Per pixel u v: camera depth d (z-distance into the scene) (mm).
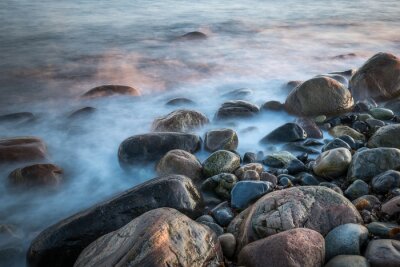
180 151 5000
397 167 4461
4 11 18219
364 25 15469
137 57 11172
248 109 6602
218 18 16719
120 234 3125
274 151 5496
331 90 6348
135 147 5234
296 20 16438
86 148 6062
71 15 17312
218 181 4617
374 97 6887
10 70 10109
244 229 3580
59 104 7902
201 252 3004
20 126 6824
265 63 10445
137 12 18016
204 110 7312
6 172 5066
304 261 2930
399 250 2977
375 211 3855
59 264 3578
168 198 3900
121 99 7836
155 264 2725
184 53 11547
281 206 3525
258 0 22062
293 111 6531
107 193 4895
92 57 11227
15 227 4184
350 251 3137
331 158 4695
